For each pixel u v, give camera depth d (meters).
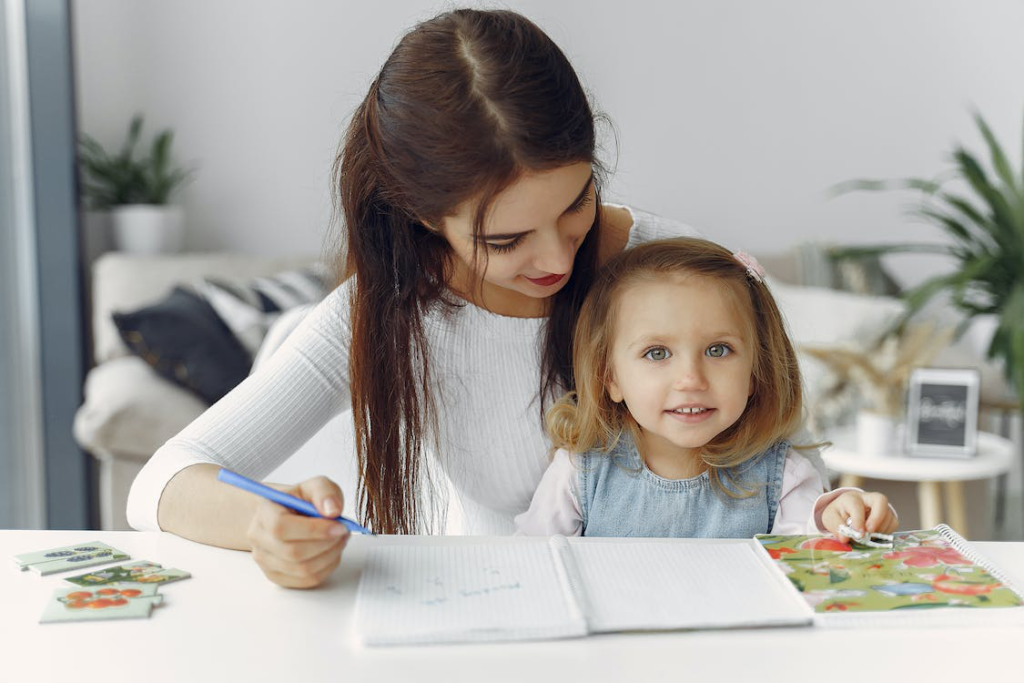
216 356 2.54
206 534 0.85
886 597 0.73
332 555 0.76
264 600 0.74
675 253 1.07
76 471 2.95
